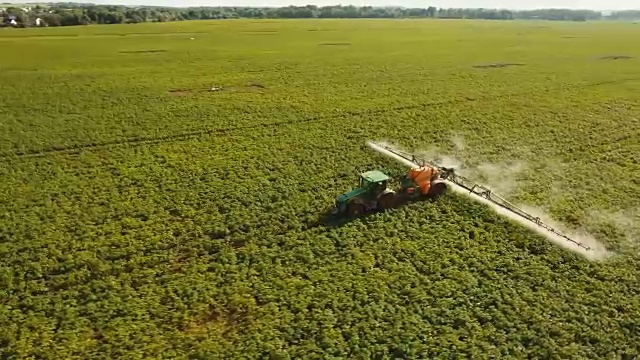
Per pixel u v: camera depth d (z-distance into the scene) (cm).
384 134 3581
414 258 2041
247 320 1689
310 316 1705
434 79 5497
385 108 4244
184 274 1934
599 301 1792
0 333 1606
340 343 1579
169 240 2138
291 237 2180
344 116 4006
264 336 1614
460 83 5291
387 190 2438
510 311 1733
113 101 4394
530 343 1602
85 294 1811
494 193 2667
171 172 2853
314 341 1597
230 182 2714
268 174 2844
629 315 1728
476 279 1912
